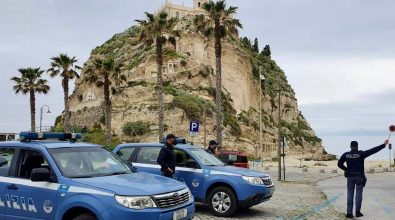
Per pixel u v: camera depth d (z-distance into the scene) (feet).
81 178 23.94
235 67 373.81
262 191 37.88
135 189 22.65
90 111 330.75
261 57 523.70
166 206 22.99
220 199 38.40
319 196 57.47
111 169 26.40
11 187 25.21
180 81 327.67
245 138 315.37
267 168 149.69
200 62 353.51
